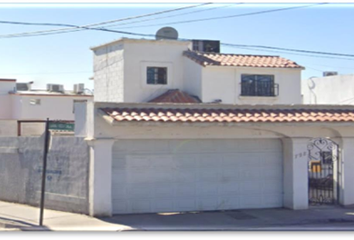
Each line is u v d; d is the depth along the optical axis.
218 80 27.72
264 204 17.61
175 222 14.96
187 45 29.11
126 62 27.80
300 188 17.55
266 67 28.58
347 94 35.22
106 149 15.47
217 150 17.05
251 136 17.22
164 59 28.61
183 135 16.38
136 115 15.28
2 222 14.84
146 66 28.22
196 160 16.78
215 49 32.59
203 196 16.83
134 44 27.98
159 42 28.50
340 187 18.31
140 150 16.11
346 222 15.75
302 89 38.84
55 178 16.92
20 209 17.30
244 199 17.34
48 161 17.19
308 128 17.73
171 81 28.67
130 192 15.98
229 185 17.16
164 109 16.12
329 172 19.48
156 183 16.28
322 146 20.78
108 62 29.34
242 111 16.98
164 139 16.36
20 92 45.31
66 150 16.53
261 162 17.61
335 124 17.22
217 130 16.78
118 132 15.62
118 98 28.25
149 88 28.20
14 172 18.97
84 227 14.04
